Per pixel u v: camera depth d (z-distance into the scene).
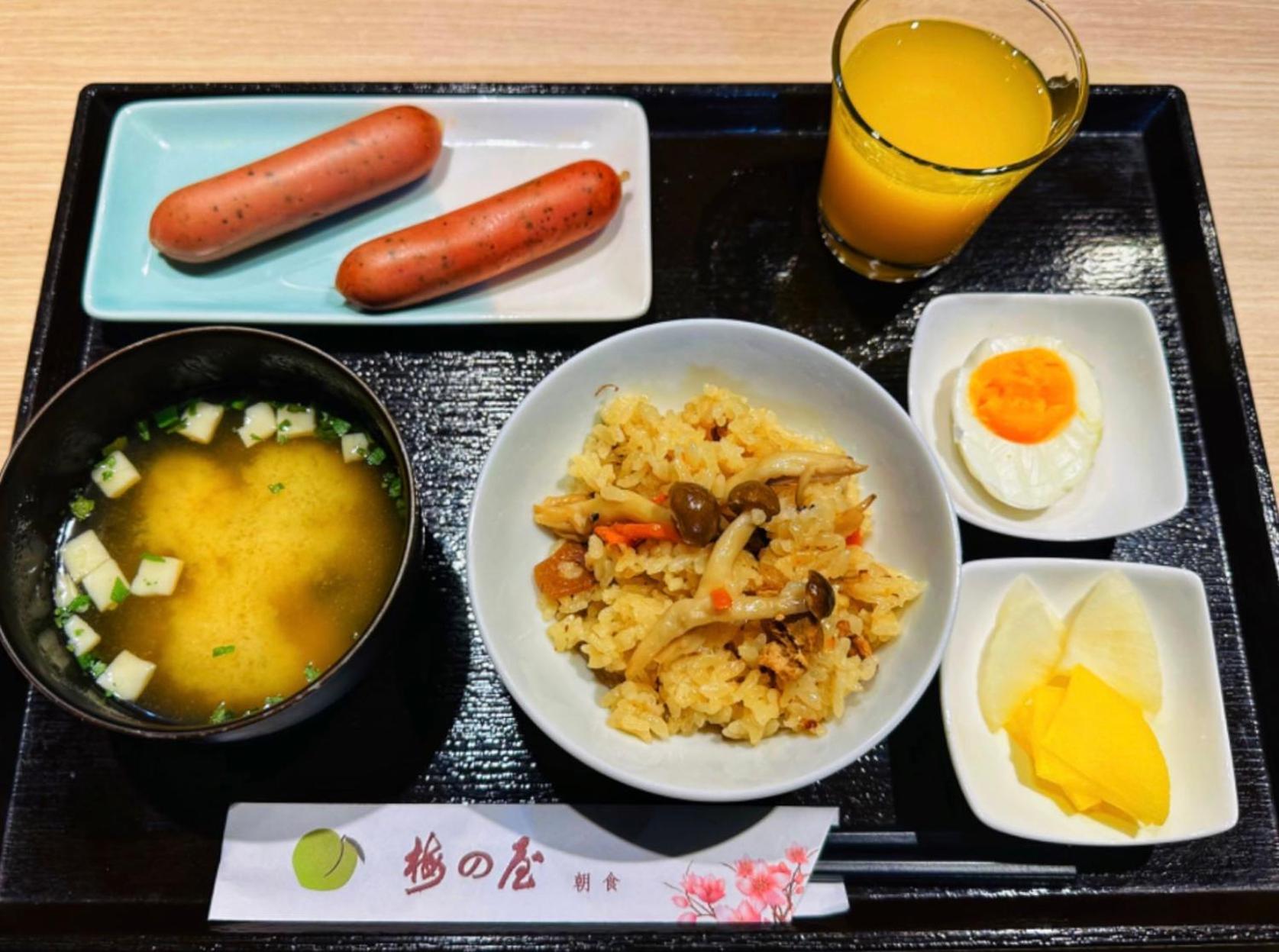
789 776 0.22
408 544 0.23
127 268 0.31
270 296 0.31
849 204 0.30
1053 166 0.34
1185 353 0.32
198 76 0.34
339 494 0.27
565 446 0.27
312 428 0.28
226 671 0.25
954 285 0.32
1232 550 0.29
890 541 0.26
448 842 0.24
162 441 0.27
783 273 0.32
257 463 0.27
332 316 0.30
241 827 0.24
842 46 0.29
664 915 0.24
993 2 0.30
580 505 0.26
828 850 0.25
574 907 0.24
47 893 0.24
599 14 0.35
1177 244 0.33
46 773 0.25
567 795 0.25
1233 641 0.28
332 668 0.22
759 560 0.25
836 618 0.24
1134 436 0.29
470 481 0.29
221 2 0.35
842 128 0.28
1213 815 0.25
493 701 0.26
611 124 0.33
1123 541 0.29
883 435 0.26
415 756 0.26
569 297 0.32
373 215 0.33
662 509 0.25
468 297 0.31
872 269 0.32
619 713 0.24
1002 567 0.27
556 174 0.31
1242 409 0.30
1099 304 0.30
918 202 0.28
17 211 0.32
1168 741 0.26
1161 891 0.25
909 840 0.25
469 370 0.30
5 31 0.34
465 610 0.27
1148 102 0.34
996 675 0.26
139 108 0.33
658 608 0.25
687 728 0.24
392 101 0.33
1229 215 0.33
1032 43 0.30
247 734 0.22
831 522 0.25
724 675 0.24
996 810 0.25
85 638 0.25
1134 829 0.25
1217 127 0.34
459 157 0.34
